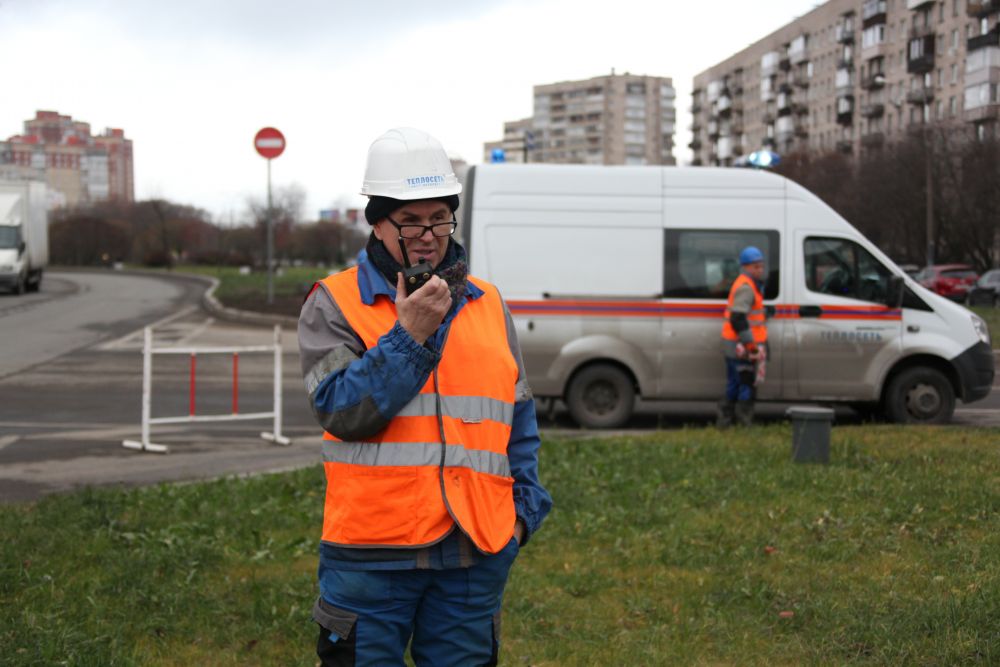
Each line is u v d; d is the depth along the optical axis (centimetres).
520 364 323
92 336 2212
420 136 304
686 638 471
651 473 816
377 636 290
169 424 1184
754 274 1067
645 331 1137
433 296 276
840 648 450
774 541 617
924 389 1160
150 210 8038
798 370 1146
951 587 517
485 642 302
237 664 449
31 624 464
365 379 277
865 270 1149
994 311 3472
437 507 286
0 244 3534
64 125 17825
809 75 10331
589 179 1142
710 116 13138
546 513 318
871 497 722
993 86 6234
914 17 8131
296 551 614
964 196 5222
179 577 558
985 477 780
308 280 4250
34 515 675
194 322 2527
